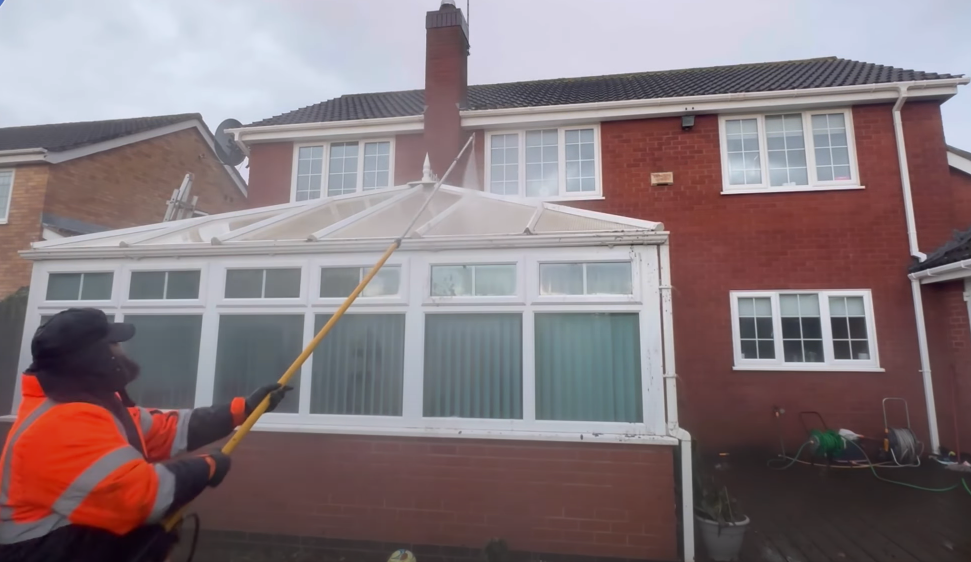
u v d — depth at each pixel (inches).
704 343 355.6
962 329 320.2
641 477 170.2
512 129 405.1
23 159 417.4
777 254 357.1
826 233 354.0
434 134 398.0
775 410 339.9
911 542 198.5
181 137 547.2
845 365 339.9
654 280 179.9
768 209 362.0
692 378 353.4
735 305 356.5
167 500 75.7
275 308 197.0
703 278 362.0
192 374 198.8
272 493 187.3
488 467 178.1
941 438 324.5
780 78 418.3
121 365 87.7
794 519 224.7
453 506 178.1
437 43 410.6
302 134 425.1
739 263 360.2
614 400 177.6
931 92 349.7
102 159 462.0
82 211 443.2
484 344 186.7
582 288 184.7
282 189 426.9
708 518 182.7
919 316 334.3
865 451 324.8
